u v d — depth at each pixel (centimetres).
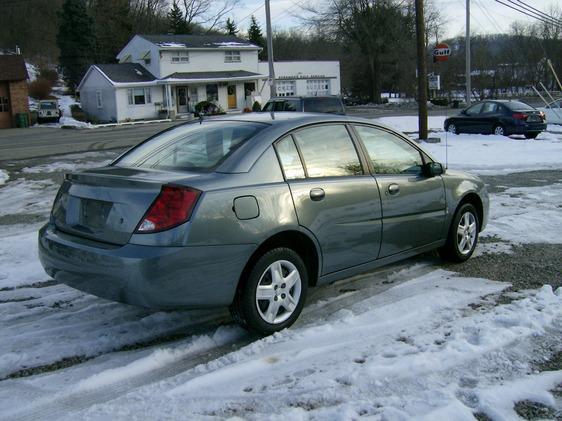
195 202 389
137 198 394
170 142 491
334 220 466
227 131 471
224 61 4881
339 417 315
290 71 5409
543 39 5972
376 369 368
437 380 356
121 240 395
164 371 388
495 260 629
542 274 576
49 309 507
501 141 1941
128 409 334
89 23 5709
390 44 6025
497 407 324
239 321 428
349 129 511
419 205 548
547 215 842
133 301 388
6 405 345
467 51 3425
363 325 451
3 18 6981
